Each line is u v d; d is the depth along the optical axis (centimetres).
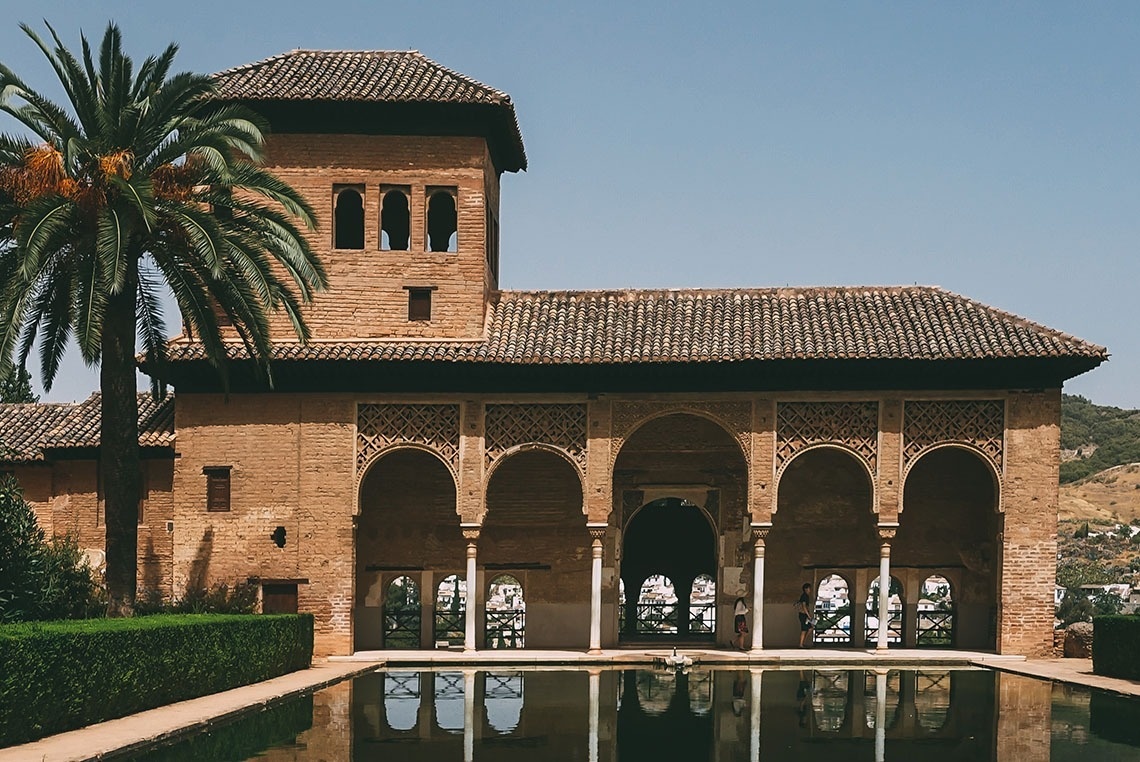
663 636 2906
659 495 2711
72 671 1391
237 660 1902
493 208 2888
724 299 2723
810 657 2400
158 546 2609
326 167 2609
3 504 2003
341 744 1391
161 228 2062
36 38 1967
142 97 2095
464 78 2694
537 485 2720
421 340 2567
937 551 2706
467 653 2494
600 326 2603
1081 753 1348
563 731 1505
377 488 2716
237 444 2522
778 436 2492
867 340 2480
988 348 2430
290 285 2569
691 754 1342
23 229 1789
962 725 1560
